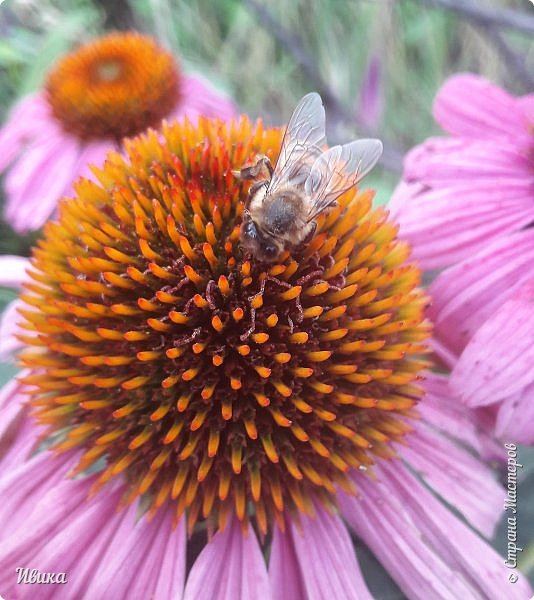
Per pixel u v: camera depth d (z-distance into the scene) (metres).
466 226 0.07
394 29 0.15
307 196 0.06
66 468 0.06
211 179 0.06
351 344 0.06
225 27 0.16
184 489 0.06
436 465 0.06
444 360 0.07
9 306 0.08
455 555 0.06
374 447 0.06
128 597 0.06
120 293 0.06
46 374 0.06
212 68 0.15
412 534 0.06
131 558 0.06
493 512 0.06
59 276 0.06
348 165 0.06
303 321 0.06
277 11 0.15
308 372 0.05
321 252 0.06
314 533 0.06
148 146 0.06
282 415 0.06
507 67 0.13
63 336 0.06
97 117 0.10
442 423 0.07
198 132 0.06
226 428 0.06
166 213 0.06
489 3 0.14
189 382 0.06
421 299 0.06
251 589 0.06
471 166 0.08
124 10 0.14
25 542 0.06
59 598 0.06
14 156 0.10
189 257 0.06
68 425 0.06
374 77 0.13
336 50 0.15
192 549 0.06
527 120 0.08
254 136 0.06
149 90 0.10
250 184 0.06
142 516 0.06
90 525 0.06
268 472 0.06
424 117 0.15
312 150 0.06
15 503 0.06
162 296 0.05
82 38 0.14
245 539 0.06
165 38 0.14
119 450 0.06
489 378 0.07
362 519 0.06
